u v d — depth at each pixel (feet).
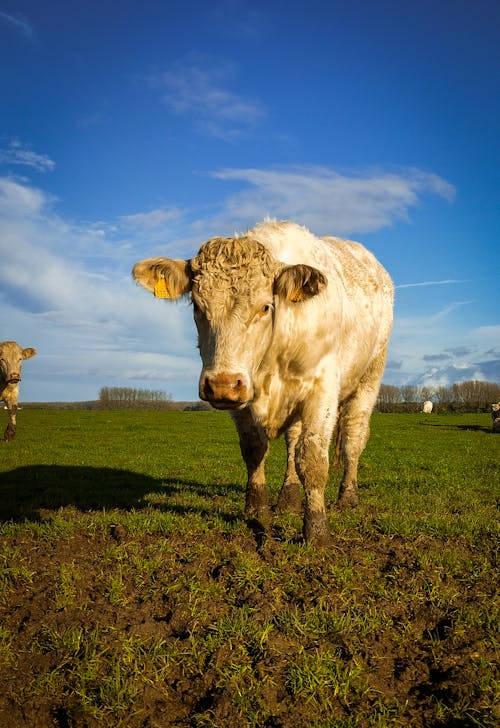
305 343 6.58
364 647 4.48
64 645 4.47
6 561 6.02
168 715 3.84
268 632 4.59
